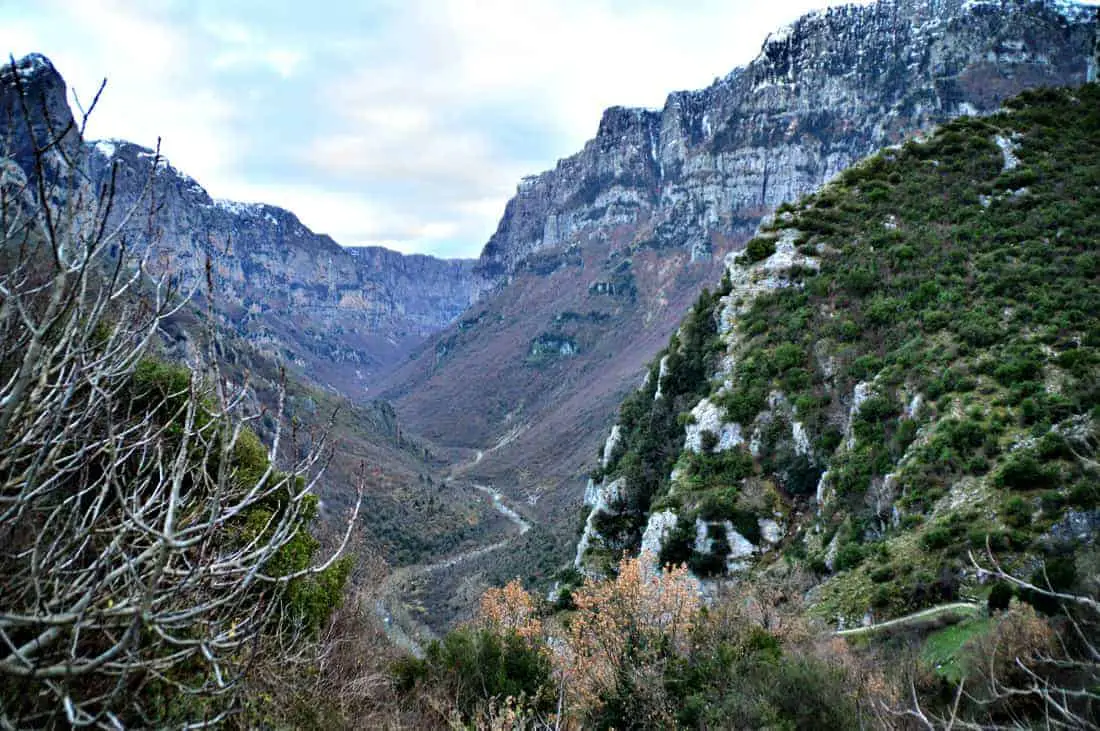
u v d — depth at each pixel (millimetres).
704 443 50156
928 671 21203
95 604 5875
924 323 46969
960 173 64250
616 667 22297
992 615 25969
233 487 7727
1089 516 28922
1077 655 16547
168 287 7465
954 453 36250
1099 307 41656
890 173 68875
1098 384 35281
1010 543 29531
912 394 41906
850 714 17531
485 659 22750
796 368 50094
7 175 5668
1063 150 63312
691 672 22219
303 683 13344
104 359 6777
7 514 5648
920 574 31062
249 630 6941
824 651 25938
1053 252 49250
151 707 7164
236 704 8430
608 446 70125
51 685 5027
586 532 57625
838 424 45156
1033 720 13750
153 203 7488
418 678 21031
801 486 44469
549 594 55469
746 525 43188
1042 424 34531
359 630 23938
